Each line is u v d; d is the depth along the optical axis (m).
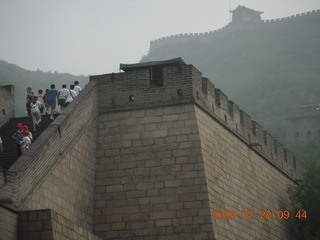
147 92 32.59
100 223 30.81
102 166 31.78
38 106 34.03
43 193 27.14
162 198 30.58
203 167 30.70
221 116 34.69
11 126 33.69
